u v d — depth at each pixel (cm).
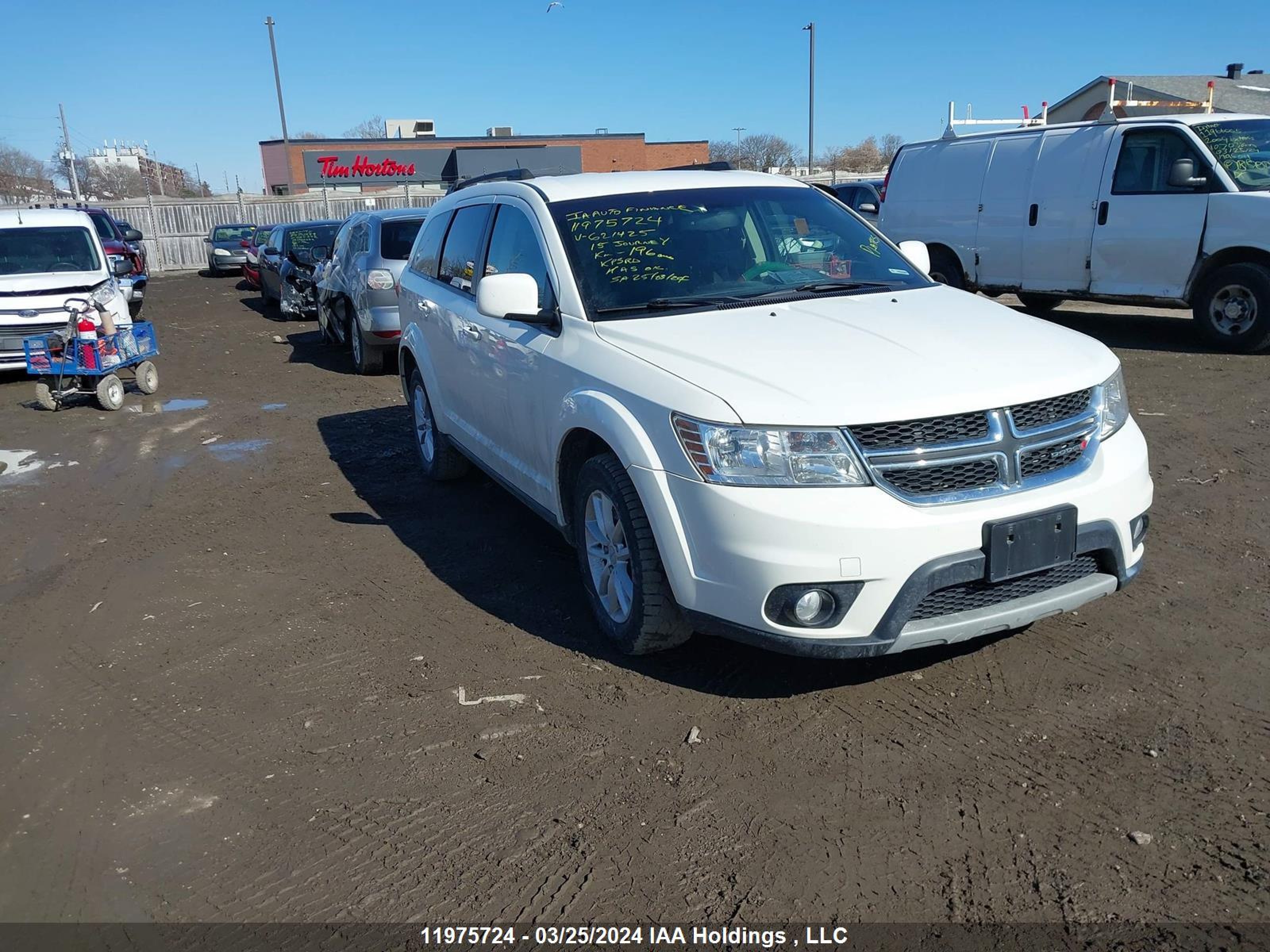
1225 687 355
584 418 384
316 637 438
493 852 288
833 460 316
